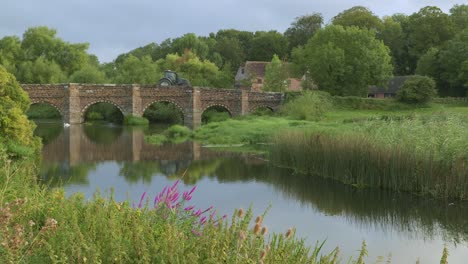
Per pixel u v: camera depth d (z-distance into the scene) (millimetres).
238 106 72750
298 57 80000
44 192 8570
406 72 104812
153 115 78688
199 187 22453
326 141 25094
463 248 14391
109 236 5953
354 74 72438
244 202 19297
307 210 18391
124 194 19891
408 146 21969
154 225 6754
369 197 20547
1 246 5473
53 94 68938
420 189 20859
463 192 19547
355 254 13344
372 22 105625
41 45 89812
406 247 14375
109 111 78062
